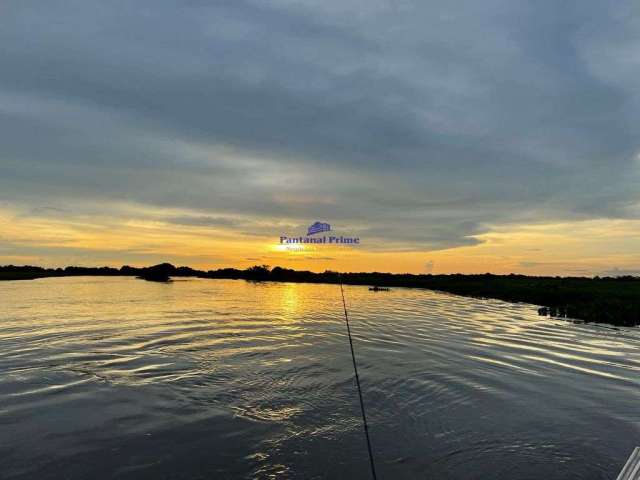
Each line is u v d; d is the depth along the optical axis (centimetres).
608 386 957
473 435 696
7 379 975
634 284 4038
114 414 773
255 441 666
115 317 1978
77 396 867
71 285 4272
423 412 797
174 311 2252
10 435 680
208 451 631
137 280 5444
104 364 1116
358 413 789
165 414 776
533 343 1452
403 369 1096
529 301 3073
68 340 1415
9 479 550
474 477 568
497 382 983
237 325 1798
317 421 750
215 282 5325
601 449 650
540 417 773
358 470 580
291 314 2208
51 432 693
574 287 3653
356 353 1281
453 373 1059
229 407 816
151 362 1145
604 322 1978
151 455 617
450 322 1964
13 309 2228
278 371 1070
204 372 1054
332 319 2025
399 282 5838
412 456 623
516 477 569
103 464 590
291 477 559
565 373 1064
